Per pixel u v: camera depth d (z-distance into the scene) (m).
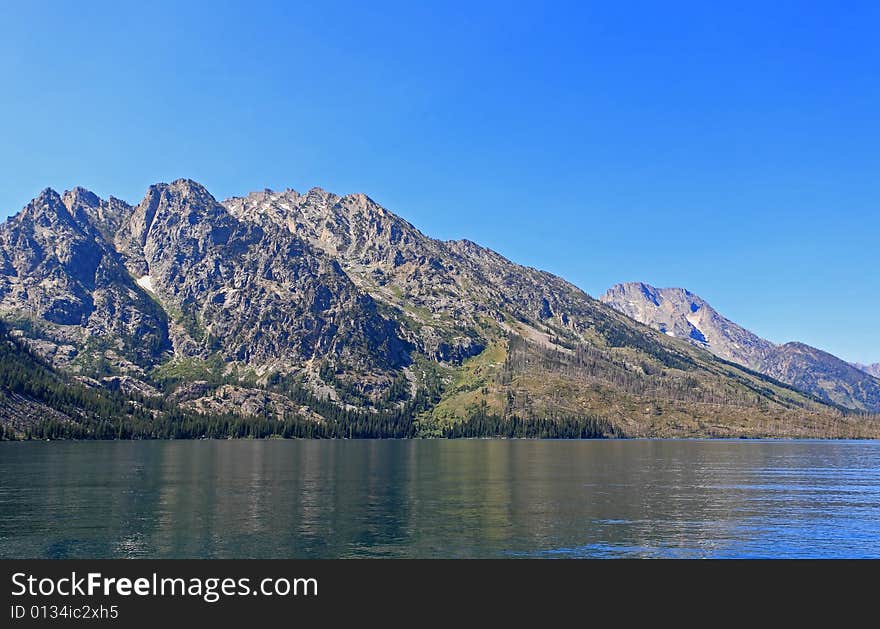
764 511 136.75
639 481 194.38
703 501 150.88
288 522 119.75
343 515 127.62
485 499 151.25
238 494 156.88
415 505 141.12
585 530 115.12
